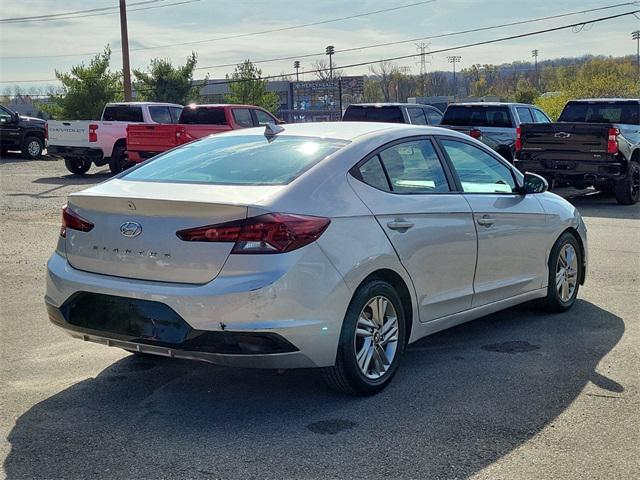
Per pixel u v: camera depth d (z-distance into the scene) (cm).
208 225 420
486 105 1794
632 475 369
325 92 8050
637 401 465
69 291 460
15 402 469
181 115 2023
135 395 482
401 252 487
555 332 620
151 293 426
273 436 417
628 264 888
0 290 766
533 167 1484
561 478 366
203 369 534
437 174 549
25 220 1260
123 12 3481
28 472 375
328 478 367
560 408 454
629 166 1466
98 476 371
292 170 464
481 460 385
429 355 562
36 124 2714
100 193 461
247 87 4625
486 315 623
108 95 3678
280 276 413
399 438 412
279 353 419
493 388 489
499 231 584
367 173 489
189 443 409
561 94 4566
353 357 456
